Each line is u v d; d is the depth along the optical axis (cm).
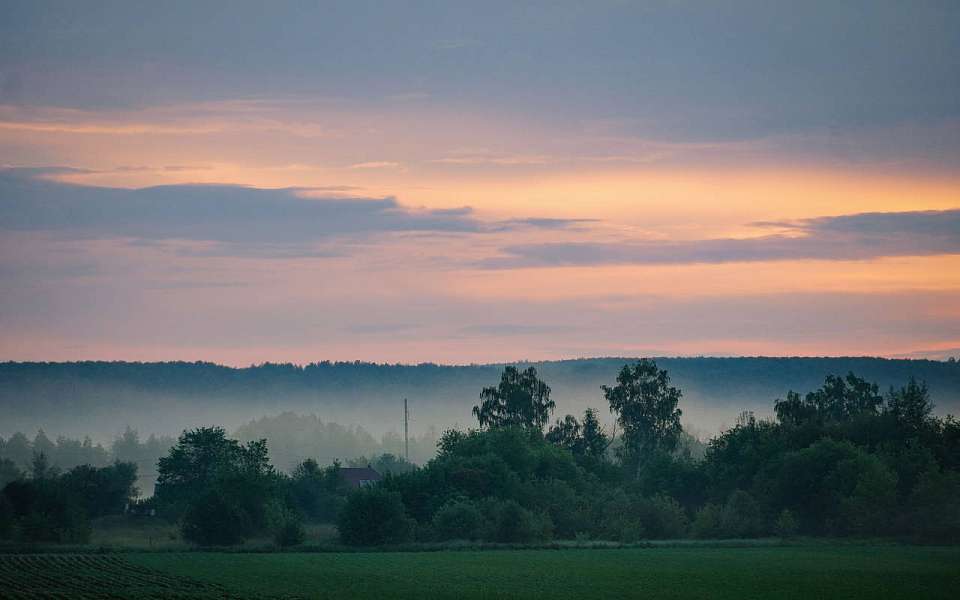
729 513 15250
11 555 12312
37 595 8831
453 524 14188
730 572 10881
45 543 13738
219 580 10038
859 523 14588
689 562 11831
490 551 13112
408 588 9594
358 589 9494
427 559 12112
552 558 12256
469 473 15612
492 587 9700
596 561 11925
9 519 14000
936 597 9169
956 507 14538
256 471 14925
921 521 14425
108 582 9775
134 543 14075
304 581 10031
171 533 14988
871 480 14688
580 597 9100
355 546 13512
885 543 13962
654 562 11831
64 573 10450
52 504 14525
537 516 14662
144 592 9106
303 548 13250
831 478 15200
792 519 14950
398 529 13788
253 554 12681
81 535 14200
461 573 10750
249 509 14212
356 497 13912
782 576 10556
